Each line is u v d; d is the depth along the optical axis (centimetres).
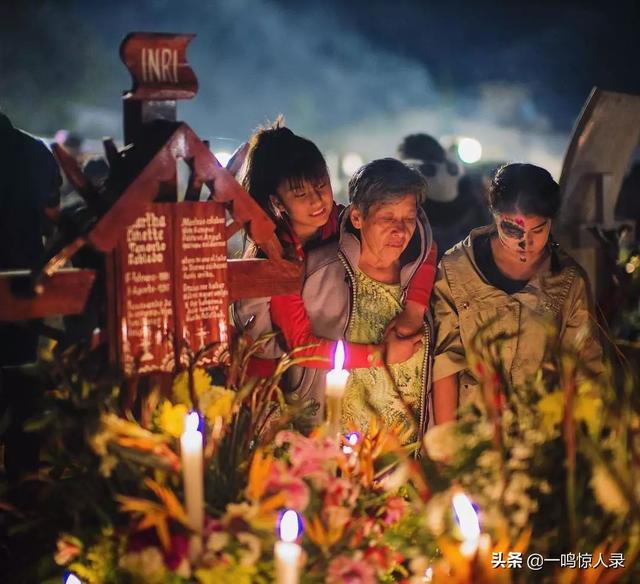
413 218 285
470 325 293
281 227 285
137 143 238
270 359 286
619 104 386
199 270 244
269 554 196
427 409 299
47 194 366
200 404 227
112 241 228
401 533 209
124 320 232
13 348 328
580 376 246
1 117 355
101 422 210
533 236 283
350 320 292
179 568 189
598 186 395
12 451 247
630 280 324
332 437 227
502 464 204
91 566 207
